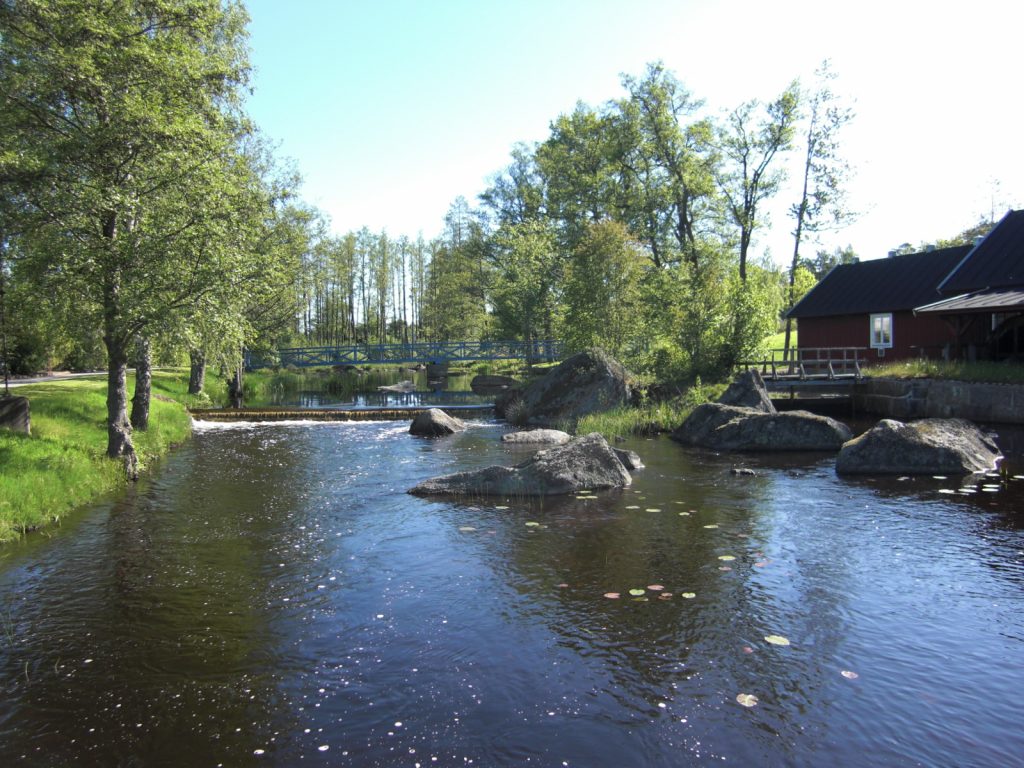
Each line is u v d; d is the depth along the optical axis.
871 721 4.13
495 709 4.30
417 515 9.16
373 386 41.22
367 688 4.60
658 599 6.05
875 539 7.80
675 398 20.41
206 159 11.24
